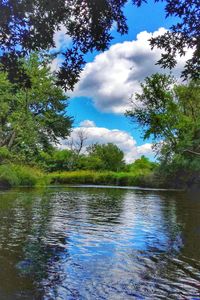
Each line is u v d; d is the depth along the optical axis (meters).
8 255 9.77
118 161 92.62
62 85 7.71
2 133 50.06
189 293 7.30
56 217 17.39
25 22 6.68
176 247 11.31
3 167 45.72
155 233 13.66
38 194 33.56
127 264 9.30
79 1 6.69
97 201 27.59
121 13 6.88
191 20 6.85
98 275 8.31
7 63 7.44
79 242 11.73
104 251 10.61
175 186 51.78
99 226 15.01
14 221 15.70
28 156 51.41
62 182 72.62
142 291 7.36
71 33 7.00
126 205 24.70
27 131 48.47
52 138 55.66
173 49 7.33
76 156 88.88
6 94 45.56
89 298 6.90
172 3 6.70
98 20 6.89
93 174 71.88
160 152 46.72
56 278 8.00
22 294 6.99
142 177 59.81
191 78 7.62
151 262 9.52
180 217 18.45
